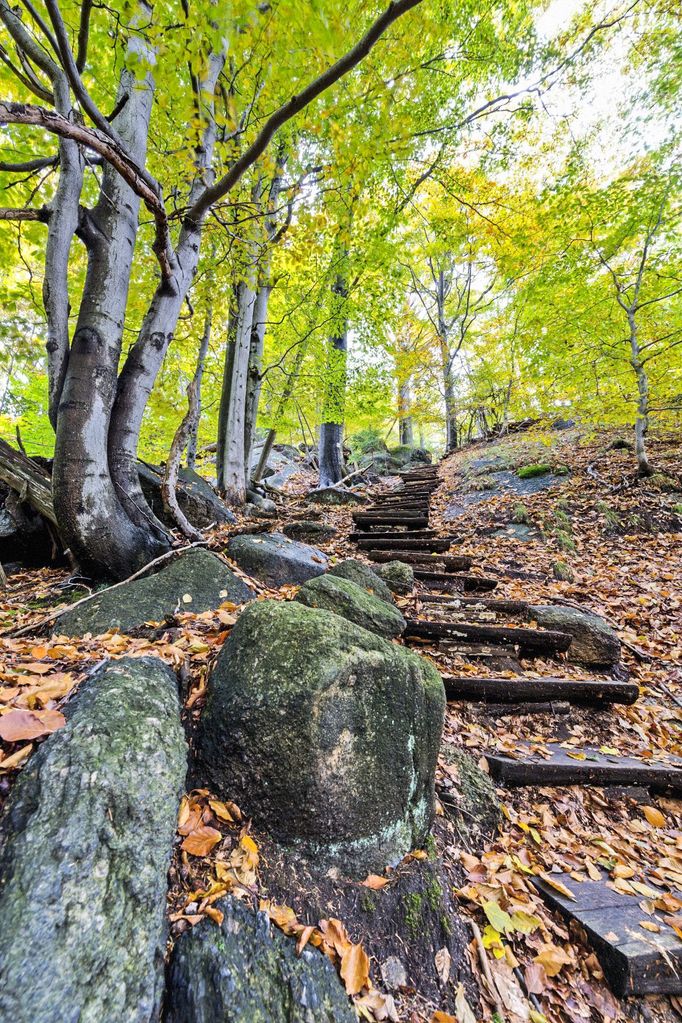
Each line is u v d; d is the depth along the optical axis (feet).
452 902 5.16
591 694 9.42
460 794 6.68
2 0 8.96
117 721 4.19
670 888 5.93
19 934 2.71
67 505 10.75
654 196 19.63
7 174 14.78
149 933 3.26
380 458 59.31
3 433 27.71
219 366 32.19
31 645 7.13
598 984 4.79
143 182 8.46
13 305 15.03
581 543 18.74
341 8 7.24
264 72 8.46
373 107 12.05
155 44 7.41
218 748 4.91
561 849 6.45
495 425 48.32
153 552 12.12
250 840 4.49
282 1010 3.34
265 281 20.04
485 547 19.60
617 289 21.16
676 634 12.47
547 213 22.12
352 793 5.07
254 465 50.06
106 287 11.67
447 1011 4.21
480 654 10.73
